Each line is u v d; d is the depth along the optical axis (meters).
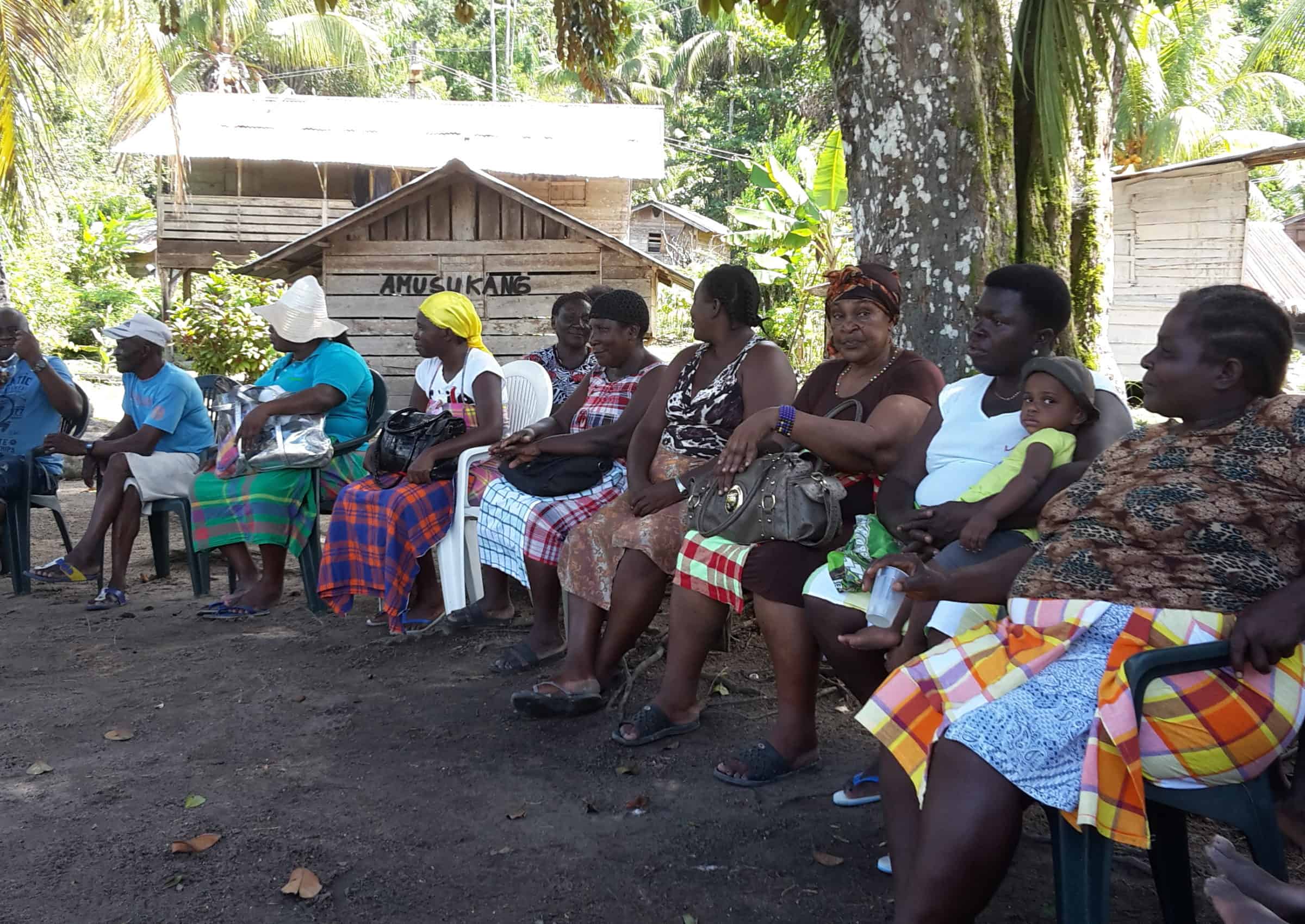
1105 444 2.70
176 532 7.64
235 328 13.67
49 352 20.52
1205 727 2.05
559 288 13.98
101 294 23.28
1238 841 2.87
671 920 2.55
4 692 4.11
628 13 6.65
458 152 18.97
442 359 5.05
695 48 36.81
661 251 30.75
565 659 4.12
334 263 13.95
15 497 5.69
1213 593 2.10
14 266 19.95
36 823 3.02
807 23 5.10
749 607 4.84
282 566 5.34
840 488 3.21
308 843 2.91
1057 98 4.09
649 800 3.17
